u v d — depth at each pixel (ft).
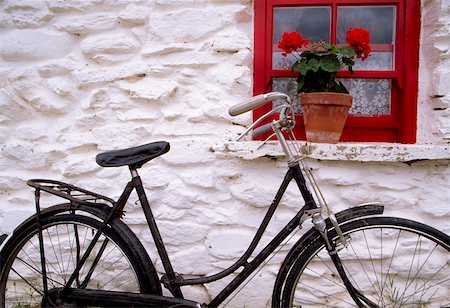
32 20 6.57
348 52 5.79
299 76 6.09
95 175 6.51
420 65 6.39
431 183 5.95
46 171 6.63
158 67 6.34
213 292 6.29
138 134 6.40
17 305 6.63
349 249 6.14
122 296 5.23
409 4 6.40
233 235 6.24
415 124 6.45
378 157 5.74
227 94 6.25
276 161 6.14
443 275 6.02
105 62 6.48
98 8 6.49
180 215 6.33
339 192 6.11
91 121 6.49
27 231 5.67
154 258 6.44
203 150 6.24
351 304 5.91
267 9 6.64
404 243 6.05
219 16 6.26
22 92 6.57
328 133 5.90
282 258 6.20
